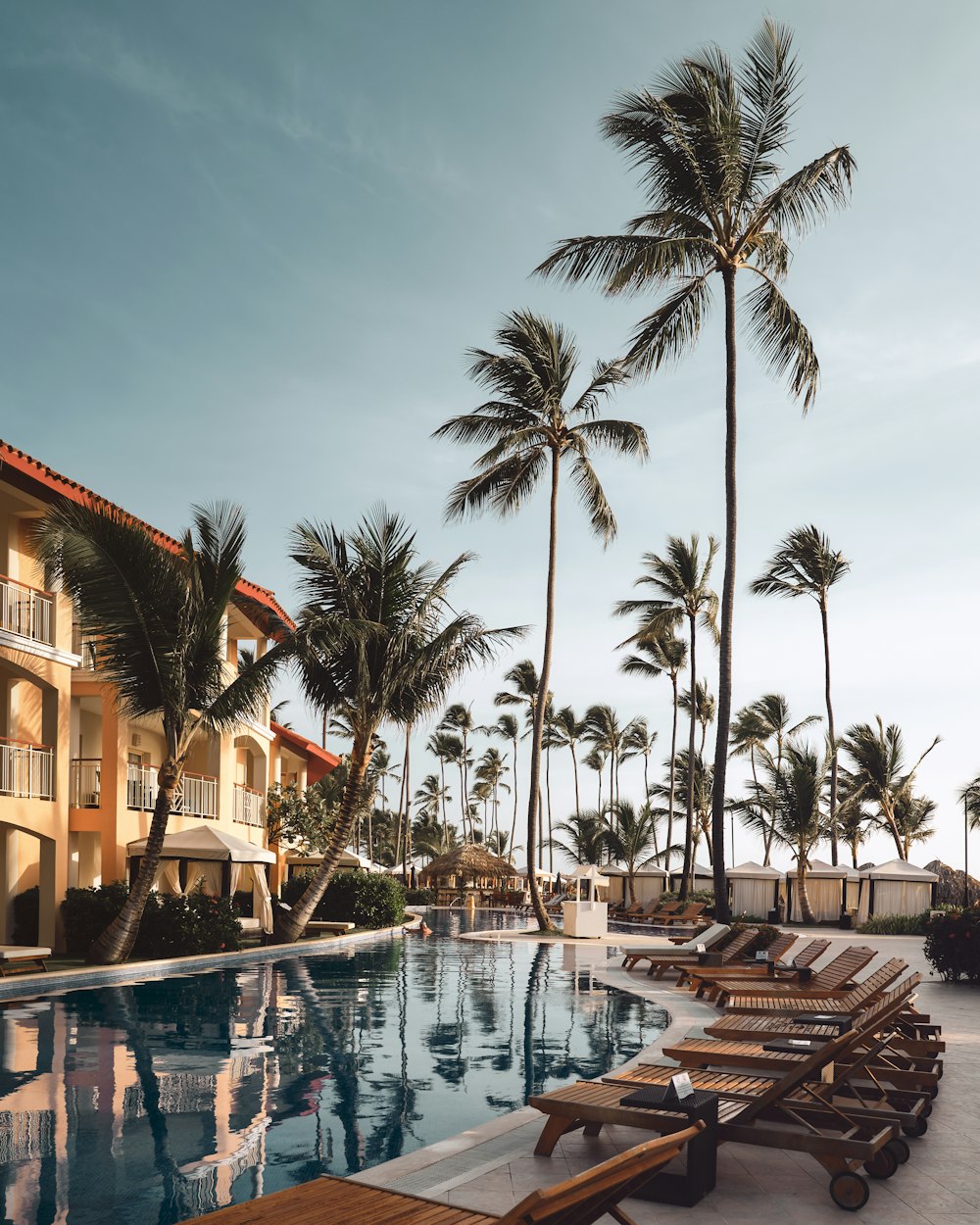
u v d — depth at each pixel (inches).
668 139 803.4
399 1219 159.6
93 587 637.9
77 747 864.9
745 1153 233.0
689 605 1638.8
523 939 1009.5
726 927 698.2
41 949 593.3
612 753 2588.6
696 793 2095.2
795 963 535.8
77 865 858.8
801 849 1553.9
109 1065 346.9
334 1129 263.9
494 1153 231.1
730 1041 301.6
